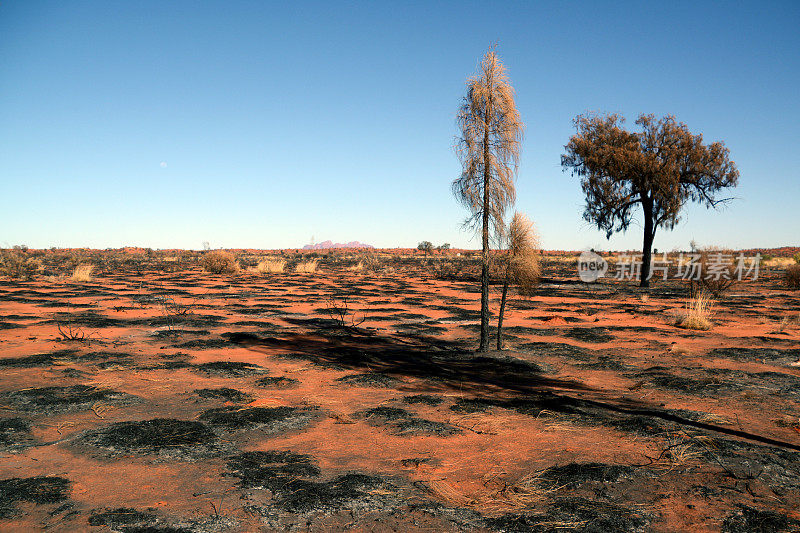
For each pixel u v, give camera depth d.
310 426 7.23
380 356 12.52
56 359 11.07
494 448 6.42
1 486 5.03
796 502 4.98
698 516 4.62
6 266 39.34
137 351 12.52
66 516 4.46
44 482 5.13
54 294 26.39
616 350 13.78
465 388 9.58
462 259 88.81
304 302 24.88
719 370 11.12
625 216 38.72
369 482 5.23
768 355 12.95
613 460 6.02
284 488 5.06
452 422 7.46
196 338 14.50
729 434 7.07
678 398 9.04
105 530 4.21
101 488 5.07
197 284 35.06
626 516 4.59
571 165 39.53
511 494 5.04
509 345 13.97
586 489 5.18
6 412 7.58
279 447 6.36
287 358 12.02
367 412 7.85
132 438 6.38
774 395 9.30
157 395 8.70
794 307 25.58
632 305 25.92
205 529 4.25
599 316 21.41
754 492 5.17
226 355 12.33
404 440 6.68
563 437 6.83
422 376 10.46
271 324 17.34
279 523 4.39
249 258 87.69
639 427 7.09
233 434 6.75
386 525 4.41
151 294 27.12
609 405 8.52
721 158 36.50
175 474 5.42
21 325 15.92
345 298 27.16
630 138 37.91
